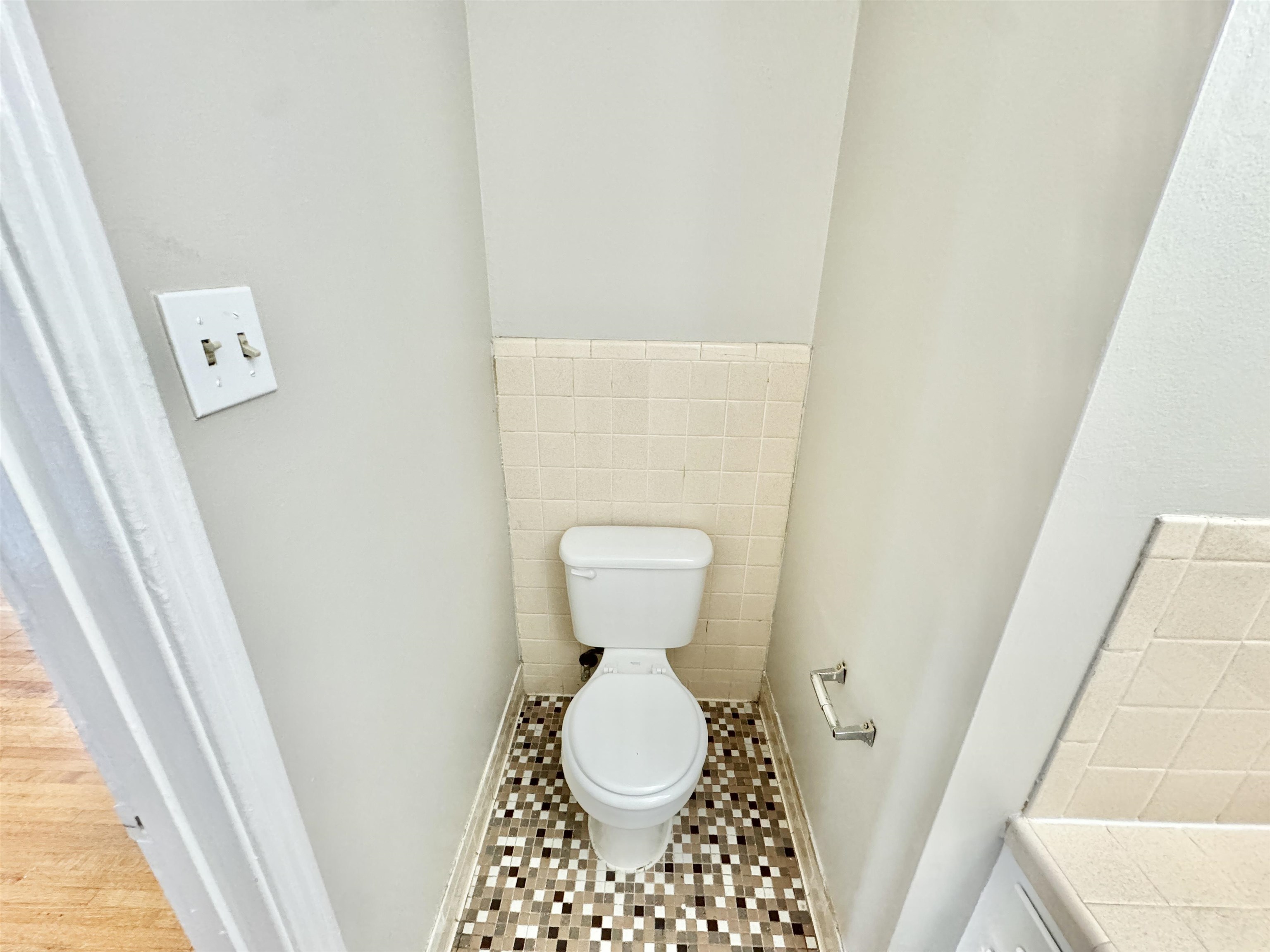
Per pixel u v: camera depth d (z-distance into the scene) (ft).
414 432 3.13
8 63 1.06
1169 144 1.48
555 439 4.83
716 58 3.75
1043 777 2.45
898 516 2.98
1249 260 1.60
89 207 1.23
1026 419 2.01
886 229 3.20
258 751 1.86
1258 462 1.85
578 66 3.79
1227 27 1.36
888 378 3.14
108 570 1.44
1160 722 2.29
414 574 3.18
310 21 2.08
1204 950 2.06
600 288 4.39
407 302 3.00
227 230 1.70
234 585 1.77
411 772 3.24
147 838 1.86
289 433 2.03
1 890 4.02
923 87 2.80
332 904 2.41
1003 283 2.15
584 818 4.83
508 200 4.15
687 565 4.63
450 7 3.45
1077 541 1.95
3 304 1.16
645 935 4.01
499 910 4.15
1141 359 1.70
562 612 5.66
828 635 4.03
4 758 5.08
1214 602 2.05
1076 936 2.16
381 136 2.67
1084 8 1.74
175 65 1.50
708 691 6.10
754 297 4.40
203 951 2.11
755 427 4.75
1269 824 2.50
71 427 1.28
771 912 4.17
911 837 2.82
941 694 2.55
